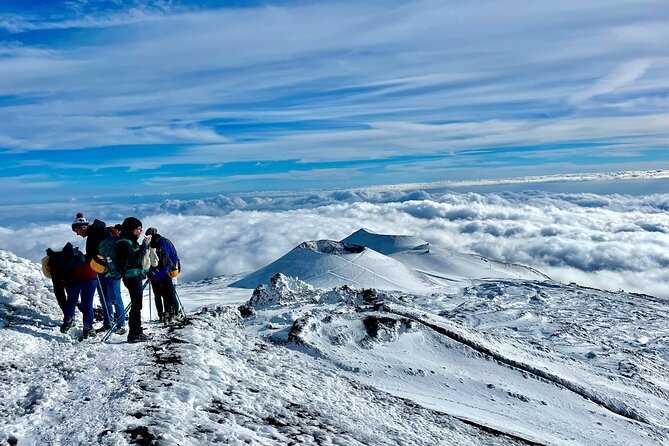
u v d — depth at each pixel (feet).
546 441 42.37
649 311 178.91
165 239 38.78
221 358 31.19
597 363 87.10
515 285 252.21
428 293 262.26
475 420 42.16
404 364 54.90
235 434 18.85
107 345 29.32
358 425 28.04
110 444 15.90
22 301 36.09
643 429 54.03
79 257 31.86
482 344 64.23
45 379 22.63
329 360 51.98
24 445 16.31
